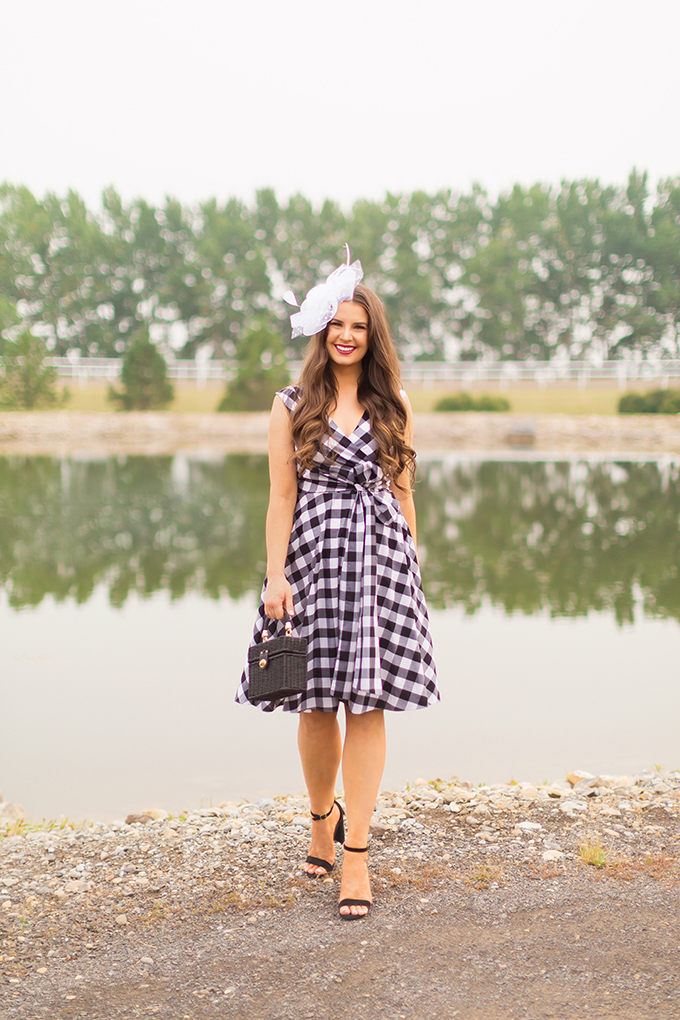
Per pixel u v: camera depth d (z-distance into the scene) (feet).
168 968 6.67
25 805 12.82
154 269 224.74
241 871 8.52
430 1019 5.89
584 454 100.94
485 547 43.06
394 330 214.69
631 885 7.83
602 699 18.08
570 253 210.38
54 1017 6.03
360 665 7.61
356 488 8.11
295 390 8.22
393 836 9.26
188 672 21.04
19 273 214.07
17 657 22.59
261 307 215.51
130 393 136.36
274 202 223.51
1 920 7.58
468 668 20.84
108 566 38.63
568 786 12.14
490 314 208.64
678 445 107.55
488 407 130.52
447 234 216.33
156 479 78.64
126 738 16.08
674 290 203.10
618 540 45.06
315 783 8.32
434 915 7.40
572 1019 5.83
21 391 136.67
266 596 7.93
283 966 6.64
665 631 24.93
